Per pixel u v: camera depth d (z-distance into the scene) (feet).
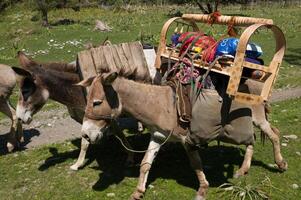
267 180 20.40
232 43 17.37
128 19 100.12
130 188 20.70
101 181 21.48
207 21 20.75
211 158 23.70
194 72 18.06
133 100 17.87
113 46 22.39
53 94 22.25
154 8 122.21
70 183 21.44
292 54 58.75
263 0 130.93
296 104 34.76
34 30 89.15
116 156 24.49
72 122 32.71
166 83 19.19
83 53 21.72
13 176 22.70
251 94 17.31
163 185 20.77
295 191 19.95
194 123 17.65
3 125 32.35
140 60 22.85
